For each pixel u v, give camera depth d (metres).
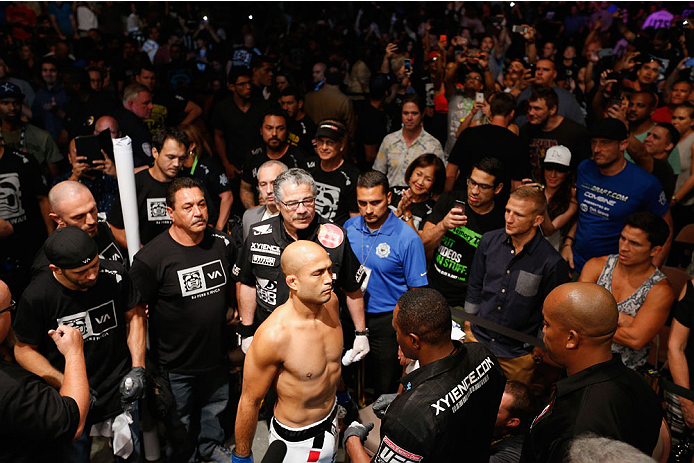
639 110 5.05
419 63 9.44
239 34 11.73
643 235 2.91
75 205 2.93
